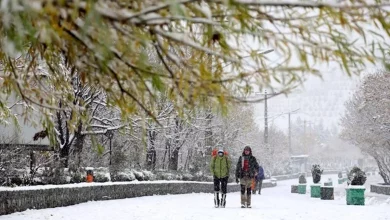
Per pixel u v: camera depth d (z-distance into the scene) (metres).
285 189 41.28
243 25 2.79
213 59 3.24
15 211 12.99
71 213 13.35
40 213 13.00
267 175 56.78
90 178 18.89
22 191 13.37
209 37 2.99
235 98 3.11
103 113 24.67
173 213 13.77
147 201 18.58
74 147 21.86
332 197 24.98
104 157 27.25
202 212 14.07
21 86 4.04
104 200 18.08
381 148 35.59
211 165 16.42
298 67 2.86
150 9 2.63
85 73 3.50
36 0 2.33
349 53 2.79
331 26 2.81
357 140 38.41
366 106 33.41
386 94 31.12
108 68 3.08
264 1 2.65
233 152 36.53
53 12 2.37
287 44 2.85
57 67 4.45
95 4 2.47
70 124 4.46
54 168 17.28
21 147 16.45
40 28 2.52
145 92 3.41
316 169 28.47
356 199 18.30
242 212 14.05
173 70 3.29
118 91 3.56
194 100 3.07
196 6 2.81
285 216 13.05
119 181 21.73
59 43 2.84
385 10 2.73
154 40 3.09
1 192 12.49
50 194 14.68
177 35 2.90
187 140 32.69
